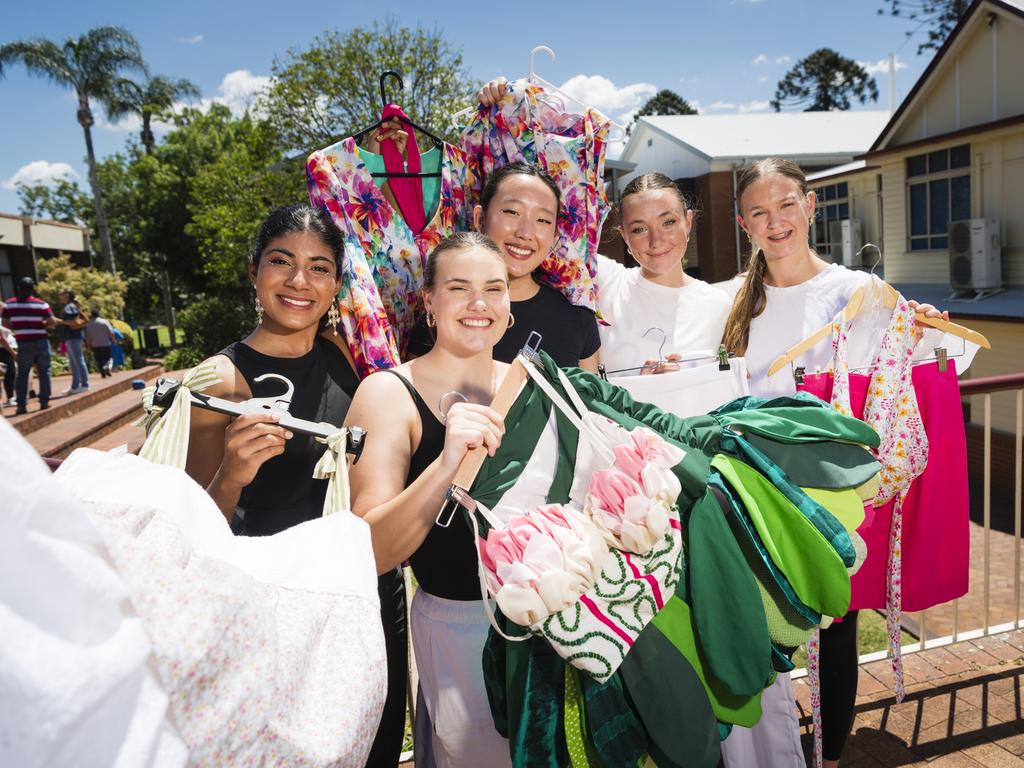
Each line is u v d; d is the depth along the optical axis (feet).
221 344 73.10
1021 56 34.71
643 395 6.60
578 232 8.34
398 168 8.41
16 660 1.92
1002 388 10.09
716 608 4.66
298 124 60.13
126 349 73.36
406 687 7.07
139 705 2.20
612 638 4.40
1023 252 35.24
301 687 3.14
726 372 6.60
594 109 8.36
